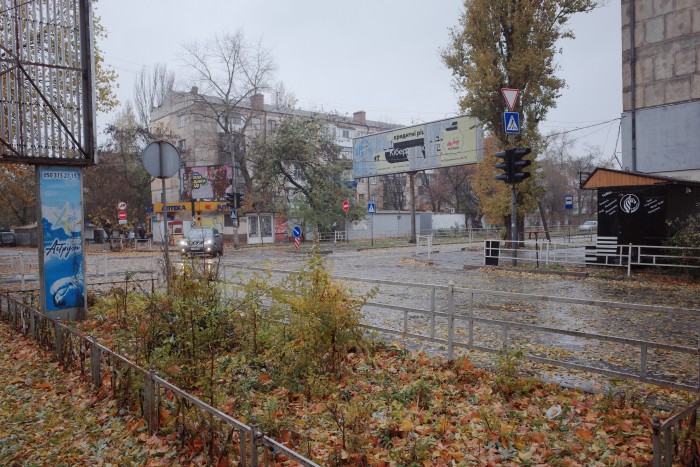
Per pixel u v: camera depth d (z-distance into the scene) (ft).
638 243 57.36
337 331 19.94
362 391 18.54
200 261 26.12
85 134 30.71
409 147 126.11
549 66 74.23
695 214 59.41
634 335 26.84
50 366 22.45
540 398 17.62
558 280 52.11
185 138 163.53
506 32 74.79
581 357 22.58
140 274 56.59
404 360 22.30
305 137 135.23
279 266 68.18
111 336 26.14
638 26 63.21
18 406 18.24
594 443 14.01
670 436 10.37
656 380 16.01
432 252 95.86
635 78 63.62
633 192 57.47
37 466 13.79
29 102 28.86
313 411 16.70
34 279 58.59
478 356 23.00
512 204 61.21
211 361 19.33
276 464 12.09
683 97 59.88
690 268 50.90
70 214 30.96
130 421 16.05
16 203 175.94
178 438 14.25
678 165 60.59
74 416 17.12
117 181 156.35
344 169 143.74
